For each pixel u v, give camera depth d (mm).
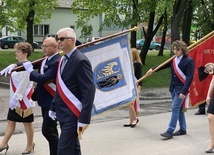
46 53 4965
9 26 23859
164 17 21688
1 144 6016
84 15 24156
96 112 5875
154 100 12742
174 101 7109
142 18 20703
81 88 4164
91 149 6422
